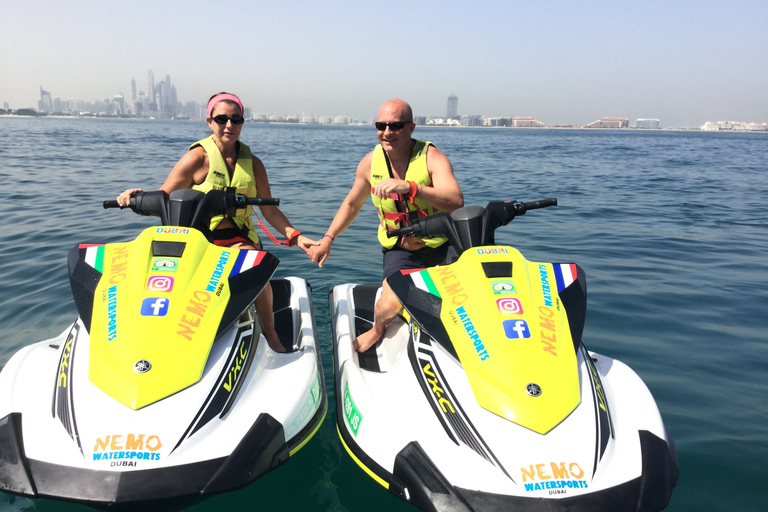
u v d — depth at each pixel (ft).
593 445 7.88
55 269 19.77
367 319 14.52
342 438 10.05
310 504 9.24
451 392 8.84
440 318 9.66
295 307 14.96
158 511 7.60
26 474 7.61
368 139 162.30
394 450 8.54
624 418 8.69
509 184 46.73
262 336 10.93
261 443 8.57
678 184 49.93
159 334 8.93
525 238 26.81
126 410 8.13
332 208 33.63
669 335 15.76
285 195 38.32
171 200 11.09
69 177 44.32
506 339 8.89
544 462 7.60
